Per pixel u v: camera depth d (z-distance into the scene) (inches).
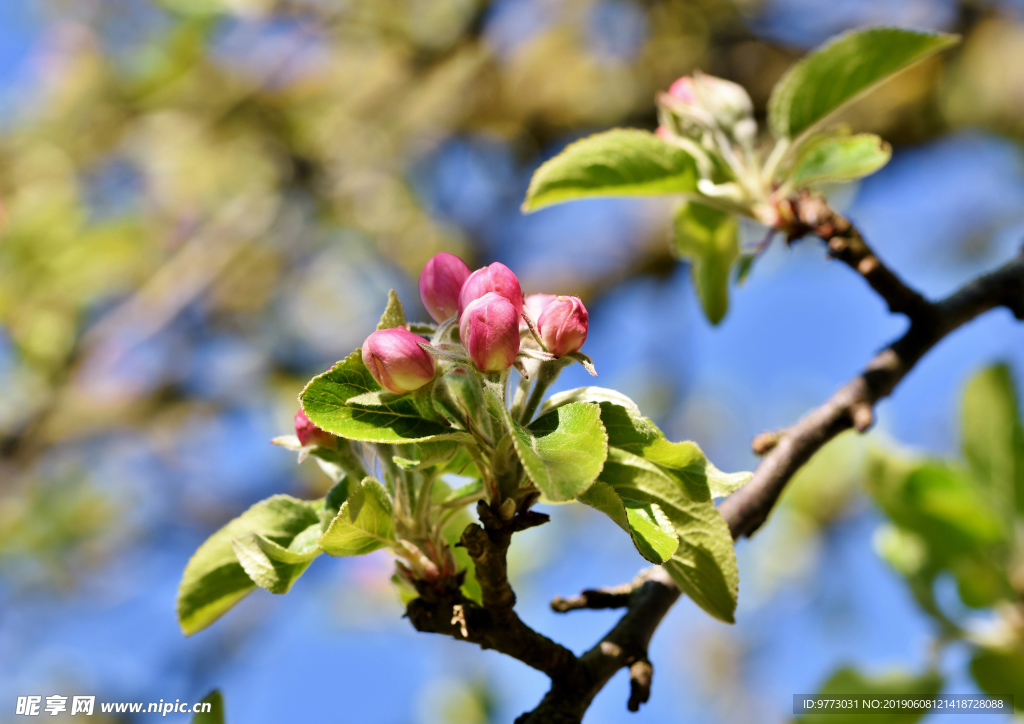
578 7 259.3
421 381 65.2
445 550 76.9
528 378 69.2
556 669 75.4
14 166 274.8
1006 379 121.7
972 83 237.0
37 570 260.7
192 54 268.5
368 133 260.1
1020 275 103.7
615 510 63.5
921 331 100.5
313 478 266.2
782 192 106.6
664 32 253.9
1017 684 113.7
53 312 245.6
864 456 126.9
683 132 107.2
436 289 72.9
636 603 83.3
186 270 255.3
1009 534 120.1
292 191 260.8
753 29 248.1
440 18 237.1
